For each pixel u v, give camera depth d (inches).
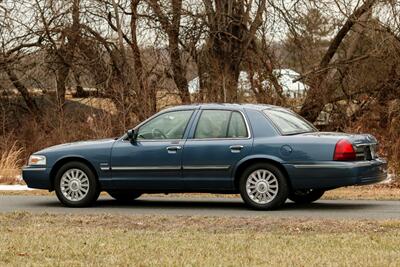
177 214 571.5
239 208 619.8
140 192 640.4
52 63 1344.7
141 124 629.6
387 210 597.0
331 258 372.8
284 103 1242.0
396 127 1160.8
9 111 1371.8
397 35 1218.0
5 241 432.5
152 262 366.0
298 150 580.4
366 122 1208.8
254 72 1261.1
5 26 1338.6
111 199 713.6
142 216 541.3
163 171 614.5
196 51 1283.2
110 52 1316.4
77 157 639.1
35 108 1365.7
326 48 1371.8
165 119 624.7
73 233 464.1
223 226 493.7
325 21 1305.4
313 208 612.7
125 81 1275.8
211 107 616.1
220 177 600.1
